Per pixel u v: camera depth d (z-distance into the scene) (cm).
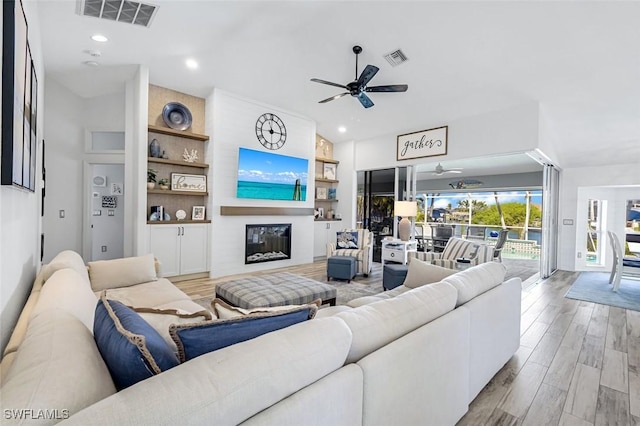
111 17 306
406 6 311
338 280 503
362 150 681
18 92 131
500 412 182
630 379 220
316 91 504
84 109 471
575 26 289
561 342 281
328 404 91
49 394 62
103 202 570
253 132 537
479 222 954
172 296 249
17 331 120
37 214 277
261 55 403
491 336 204
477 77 397
